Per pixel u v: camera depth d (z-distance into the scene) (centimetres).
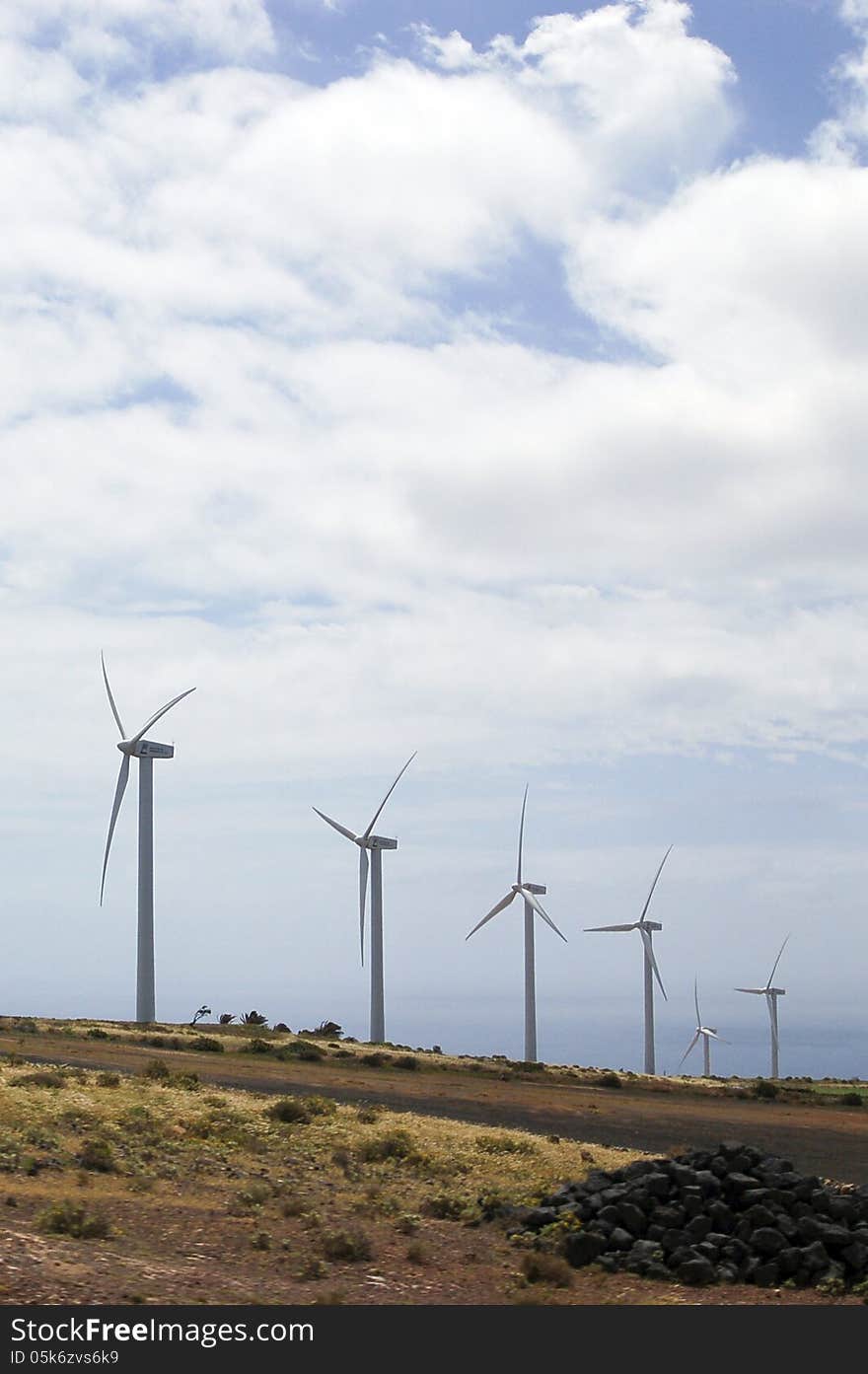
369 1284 2584
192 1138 4275
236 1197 3369
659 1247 3016
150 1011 11025
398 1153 4444
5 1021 9694
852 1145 6244
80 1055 7462
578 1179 4366
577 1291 2708
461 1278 2747
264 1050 9275
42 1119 4206
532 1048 13425
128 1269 2419
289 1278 2569
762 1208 3056
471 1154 4650
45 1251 2459
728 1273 2892
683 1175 3253
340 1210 3394
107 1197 3169
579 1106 7356
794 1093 9544
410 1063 9306
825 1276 2870
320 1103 5375
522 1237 3192
